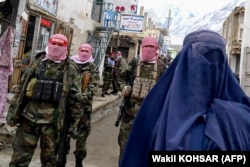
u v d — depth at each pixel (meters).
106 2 18.86
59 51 3.50
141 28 20.36
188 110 1.39
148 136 1.54
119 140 4.17
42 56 3.64
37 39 10.35
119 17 19.50
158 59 4.28
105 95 13.55
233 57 26.97
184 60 1.51
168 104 1.46
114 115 10.48
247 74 14.16
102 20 18.11
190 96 1.40
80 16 14.62
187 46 1.55
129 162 1.55
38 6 9.96
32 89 3.45
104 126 8.65
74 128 3.69
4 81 5.93
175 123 1.37
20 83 3.55
